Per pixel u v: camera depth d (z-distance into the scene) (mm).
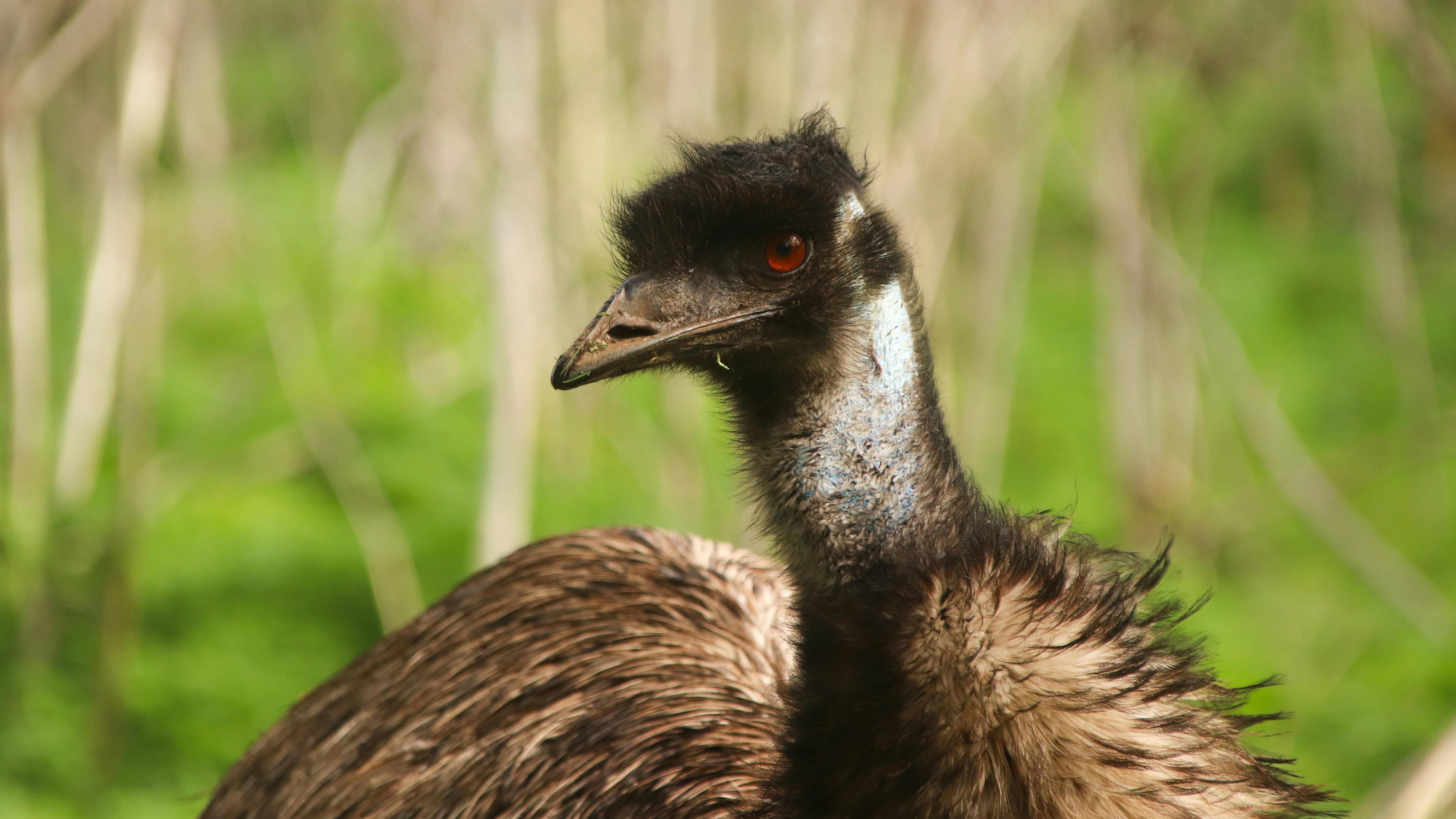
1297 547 16047
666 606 7574
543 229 12250
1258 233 22641
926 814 5207
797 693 5566
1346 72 20047
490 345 15734
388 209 22312
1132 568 5727
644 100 13414
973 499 5664
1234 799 5531
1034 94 14172
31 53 13594
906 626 5254
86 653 13133
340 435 15023
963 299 15141
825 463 5617
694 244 5680
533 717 7105
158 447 15953
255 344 18641
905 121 12180
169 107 20031
